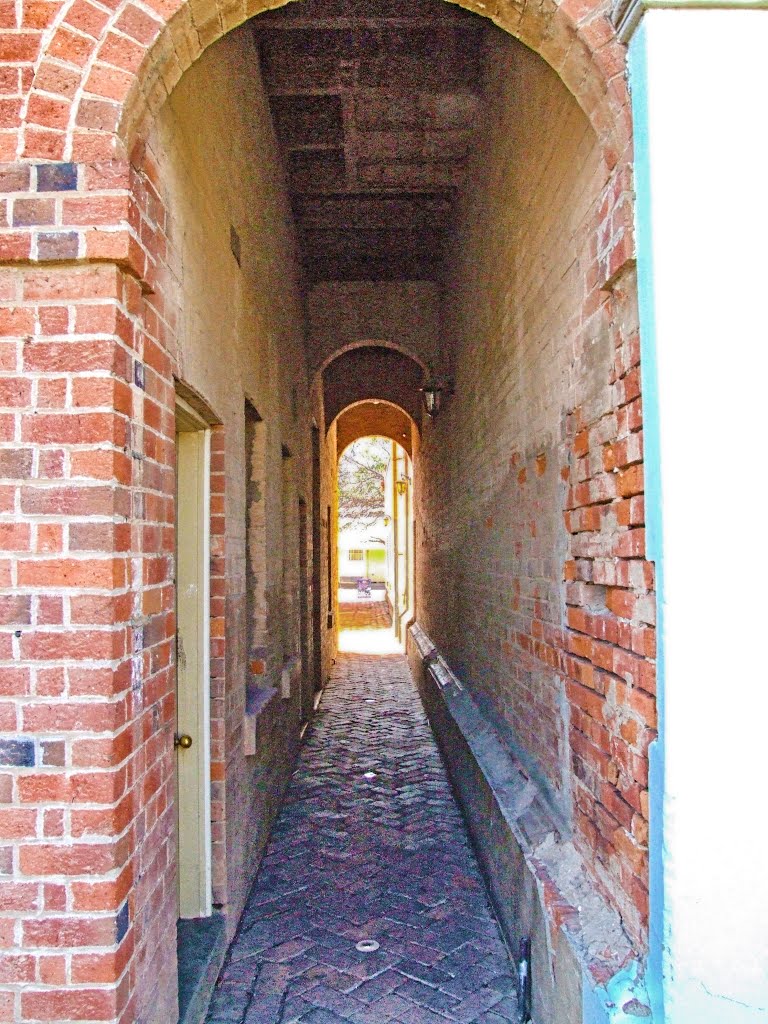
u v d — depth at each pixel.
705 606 1.95
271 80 5.44
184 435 3.62
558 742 3.27
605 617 2.58
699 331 1.99
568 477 3.09
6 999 1.94
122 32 2.08
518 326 4.23
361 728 8.86
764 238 2.01
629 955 2.23
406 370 13.02
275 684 5.64
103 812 1.96
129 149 2.14
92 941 1.95
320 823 5.56
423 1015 3.16
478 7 2.39
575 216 2.94
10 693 1.97
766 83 2.03
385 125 6.01
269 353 5.57
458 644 7.42
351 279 9.56
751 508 1.96
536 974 2.99
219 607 3.61
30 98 2.05
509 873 3.64
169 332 2.62
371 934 3.85
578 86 2.40
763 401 1.98
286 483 7.54
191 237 2.99
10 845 1.95
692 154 2.02
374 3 4.75
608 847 2.52
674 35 2.03
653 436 2.02
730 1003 1.92
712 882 1.92
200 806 3.57
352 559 47.66
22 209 2.02
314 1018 3.13
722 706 1.94
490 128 5.14
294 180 7.03
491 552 5.29
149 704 2.31
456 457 7.55
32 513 1.99
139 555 2.22
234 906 3.80
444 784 6.59
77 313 2.02
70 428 2.00
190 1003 2.78
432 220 7.95
